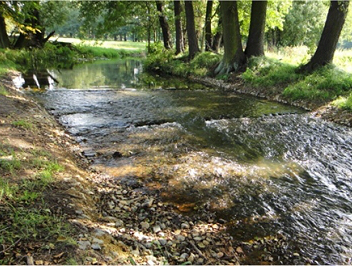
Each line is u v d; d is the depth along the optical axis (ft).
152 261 9.25
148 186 15.38
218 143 21.99
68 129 24.22
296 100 35.73
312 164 18.58
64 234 9.05
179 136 23.31
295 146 21.59
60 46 108.37
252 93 42.88
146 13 89.86
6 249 7.93
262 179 16.44
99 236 9.68
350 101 29.07
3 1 54.44
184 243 10.85
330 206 13.94
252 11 53.16
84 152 19.48
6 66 57.98
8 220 9.21
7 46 82.02
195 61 66.44
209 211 13.32
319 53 40.22
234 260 10.28
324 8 108.58
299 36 115.96
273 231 12.03
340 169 17.87
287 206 13.85
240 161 18.83
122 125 25.79
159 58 81.46
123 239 10.28
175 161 18.52
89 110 30.60
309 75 39.14
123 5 84.12
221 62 56.75
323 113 30.32
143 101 35.88
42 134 19.66
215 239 11.35
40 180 12.52
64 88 44.37
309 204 14.07
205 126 26.20
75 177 14.24
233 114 30.53
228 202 14.06
